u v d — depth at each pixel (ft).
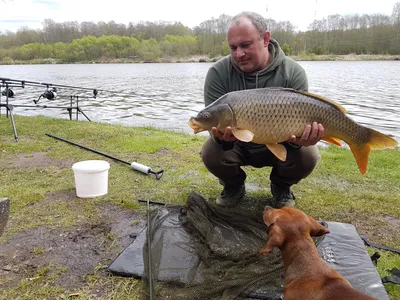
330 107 4.36
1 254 4.38
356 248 4.32
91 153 8.50
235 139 4.56
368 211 5.61
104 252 4.45
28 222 5.16
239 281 3.64
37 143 9.35
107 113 19.93
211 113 4.40
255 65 5.04
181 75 51.49
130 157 8.25
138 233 4.81
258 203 5.89
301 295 2.82
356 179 6.95
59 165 7.70
